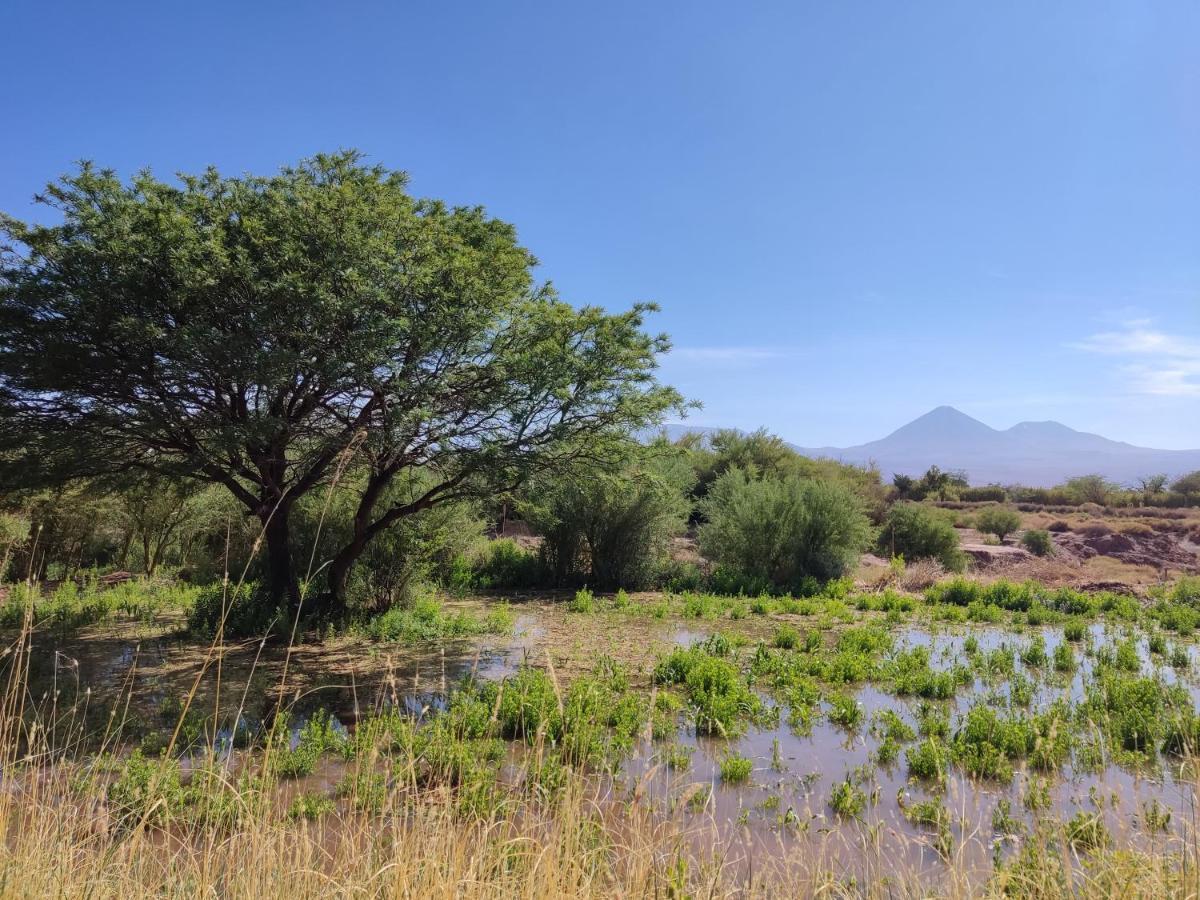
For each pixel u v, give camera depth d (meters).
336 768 6.05
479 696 7.55
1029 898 3.51
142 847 3.76
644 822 4.01
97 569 18.52
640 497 18.41
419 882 2.95
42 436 10.48
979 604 15.72
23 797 3.62
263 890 3.13
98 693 8.15
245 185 10.58
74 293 9.06
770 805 5.49
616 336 11.30
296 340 9.67
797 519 19.84
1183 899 3.12
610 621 14.08
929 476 57.03
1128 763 6.25
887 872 4.29
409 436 10.19
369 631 11.89
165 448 11.26
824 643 12.30
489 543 21.45
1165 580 22.89
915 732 7.24
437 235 10.36
